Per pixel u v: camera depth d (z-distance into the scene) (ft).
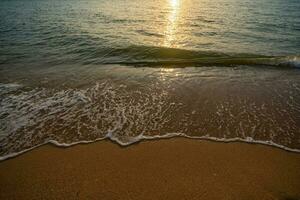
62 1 133.28
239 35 49.80
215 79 25.76
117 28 54.75
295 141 15.29
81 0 140.87
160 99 20.92
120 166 13.29
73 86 23.77
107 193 11.57
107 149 14.69
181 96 21.49
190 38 46.60
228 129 16.58
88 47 38.75
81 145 15.07
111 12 85.30
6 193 11.71
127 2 132.67
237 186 11.89
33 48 38.68
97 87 23.53
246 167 13.12
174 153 14.28
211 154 14.16
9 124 17.24
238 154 14.15
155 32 51.24
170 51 36.81
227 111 18.93
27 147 14.96
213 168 13.08
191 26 58.65
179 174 12.68
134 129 16.60
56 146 15.01
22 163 13.64
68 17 72.23
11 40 43.91
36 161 13.76
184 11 90.74
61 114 18.53
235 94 21.97
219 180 12.26
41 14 79.97
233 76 26.78
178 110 19.03
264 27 58.29
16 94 22.02
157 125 17.04
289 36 49.49
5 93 22.21
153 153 14.30
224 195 11.37
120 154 14.25
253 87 23.63
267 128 16.67
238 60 31.91
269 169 12.99
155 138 15.65
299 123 17.28
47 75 26.84
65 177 12.57
